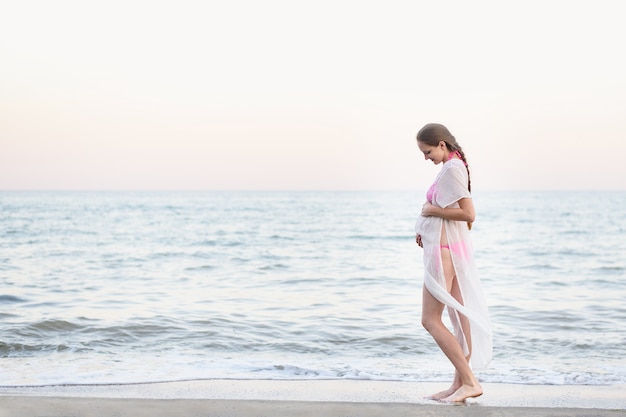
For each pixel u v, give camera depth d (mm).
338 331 7047
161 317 7777
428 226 4242
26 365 5332
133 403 3863
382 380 4789
